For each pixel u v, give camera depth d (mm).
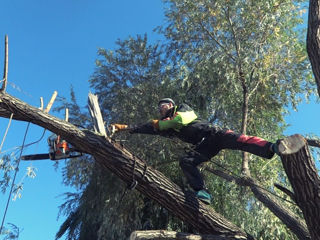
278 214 4926
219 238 3668
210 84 8078
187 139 4012
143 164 3996
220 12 7434
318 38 4102
